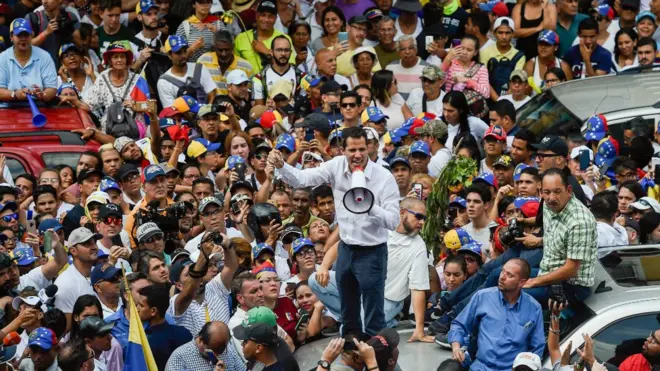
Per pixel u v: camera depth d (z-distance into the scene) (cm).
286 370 1936
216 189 2861
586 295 2053
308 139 2888
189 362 2048
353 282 2114
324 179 2073
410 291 2328
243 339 1934
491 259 2319
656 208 2620
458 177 2539
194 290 2155
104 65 3175
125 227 2570
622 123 2989
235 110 3166
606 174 2814
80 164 2780
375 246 2089
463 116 3073
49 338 2003
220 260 2294
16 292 2258
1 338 2067
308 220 2584
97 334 2036
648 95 3064
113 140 2944
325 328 2297
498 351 2031
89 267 2316
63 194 2750
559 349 1967
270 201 2636
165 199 2625
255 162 2764
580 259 2048
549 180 2064
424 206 2316
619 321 1973
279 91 3166
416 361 2100
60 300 2280
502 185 2773
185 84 3153
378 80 3203
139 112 3009
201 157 2891
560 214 2083
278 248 2494
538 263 2162
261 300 2181
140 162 2864
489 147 2880
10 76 3019
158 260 2234
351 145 2039
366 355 1881
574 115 3031
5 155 2822
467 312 2069
